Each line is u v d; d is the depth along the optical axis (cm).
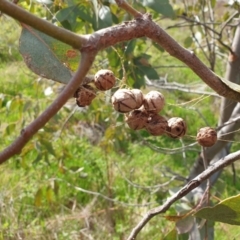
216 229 67
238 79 43
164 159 90
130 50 39
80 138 92
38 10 42
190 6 53
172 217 23
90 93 16
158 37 14
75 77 11
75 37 11
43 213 74
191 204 35
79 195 79
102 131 92
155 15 47
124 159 89
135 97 16
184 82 104
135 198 78
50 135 57
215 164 21
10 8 11
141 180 83
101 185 81
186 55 15
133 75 40
